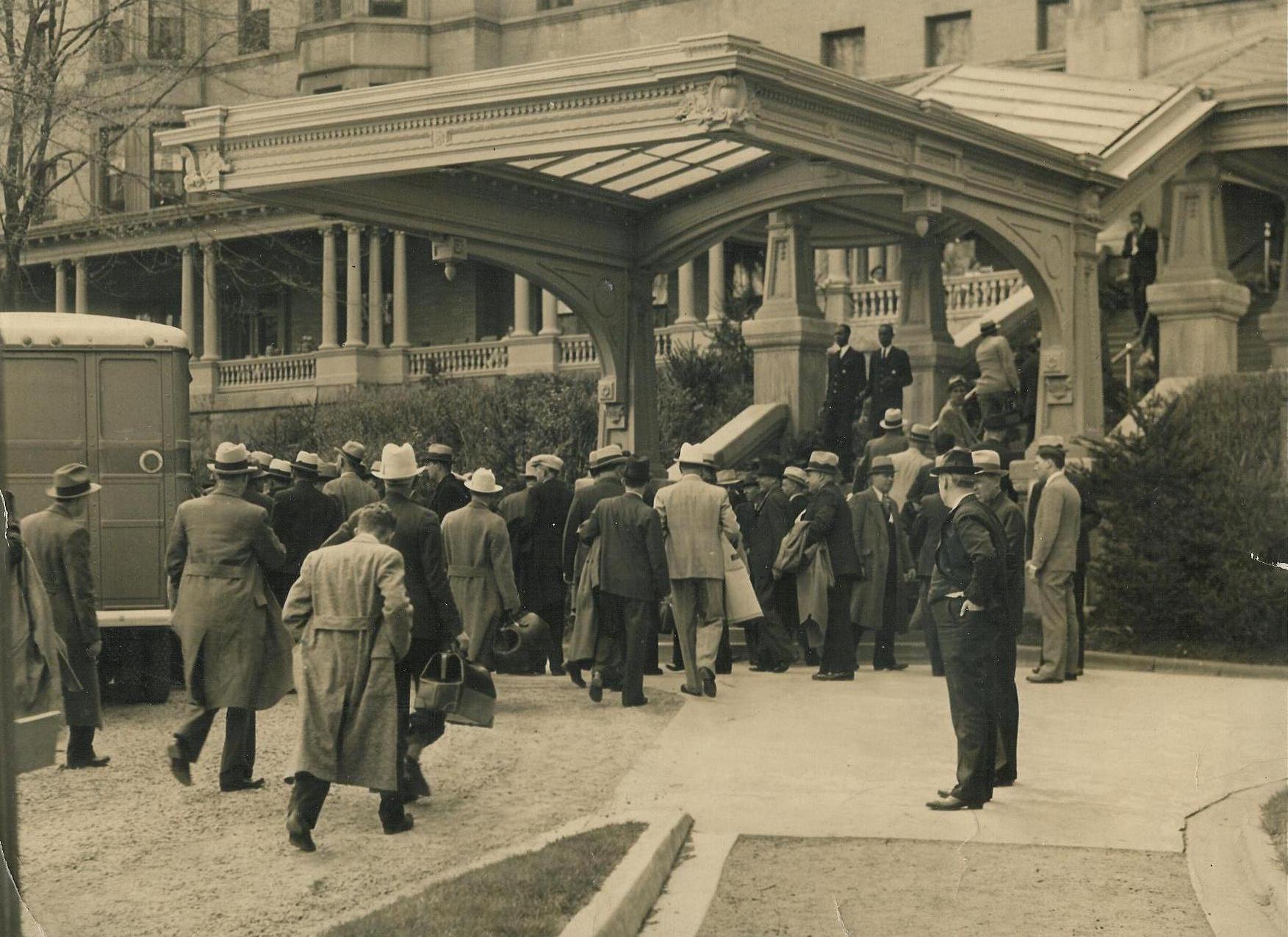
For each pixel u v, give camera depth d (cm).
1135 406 1586
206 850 778
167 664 1256
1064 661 1341
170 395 1309
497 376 3912
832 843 816
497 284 4244
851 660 1374
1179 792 915
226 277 4416
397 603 783
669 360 2786
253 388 4156
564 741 1074
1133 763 994
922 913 694
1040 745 1055
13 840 489
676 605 1279
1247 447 1473
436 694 874
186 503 916
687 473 1277
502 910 648
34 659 815
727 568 1278
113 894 693
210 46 2552
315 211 1565
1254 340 2286
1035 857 784
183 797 894
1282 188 2041
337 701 782
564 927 626
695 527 1264
